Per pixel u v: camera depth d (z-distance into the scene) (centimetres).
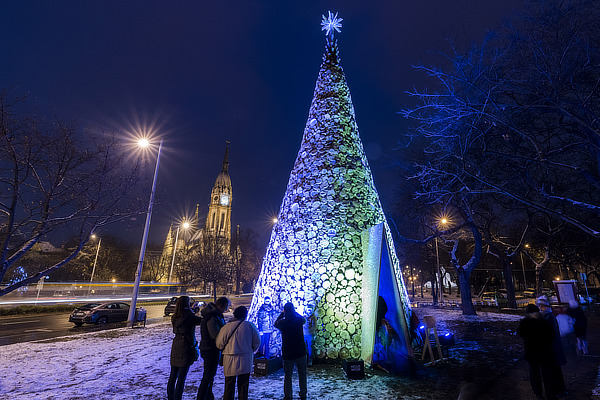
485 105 842
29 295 3819
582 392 555
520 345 957
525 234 2352
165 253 7681
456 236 2342
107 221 1067
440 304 3148
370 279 723
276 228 883
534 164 1042
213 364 483
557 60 794
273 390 565
